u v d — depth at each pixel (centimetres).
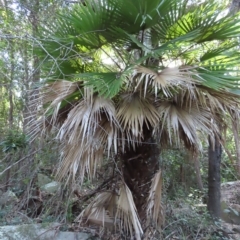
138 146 291
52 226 334
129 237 284
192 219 393
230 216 468
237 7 405
